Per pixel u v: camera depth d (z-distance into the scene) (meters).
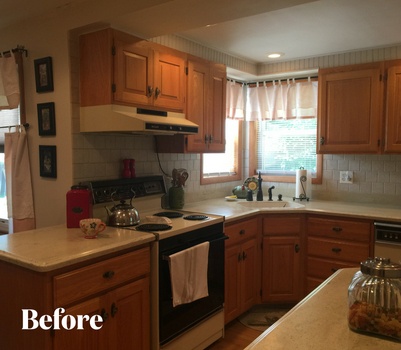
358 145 3.30
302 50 3.48
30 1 2.31
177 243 2.31
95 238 2.05
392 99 3.12
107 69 2.31
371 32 2.96
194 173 3.59
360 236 2.98
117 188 2.65
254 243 3.15
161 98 2.65
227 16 2.16
